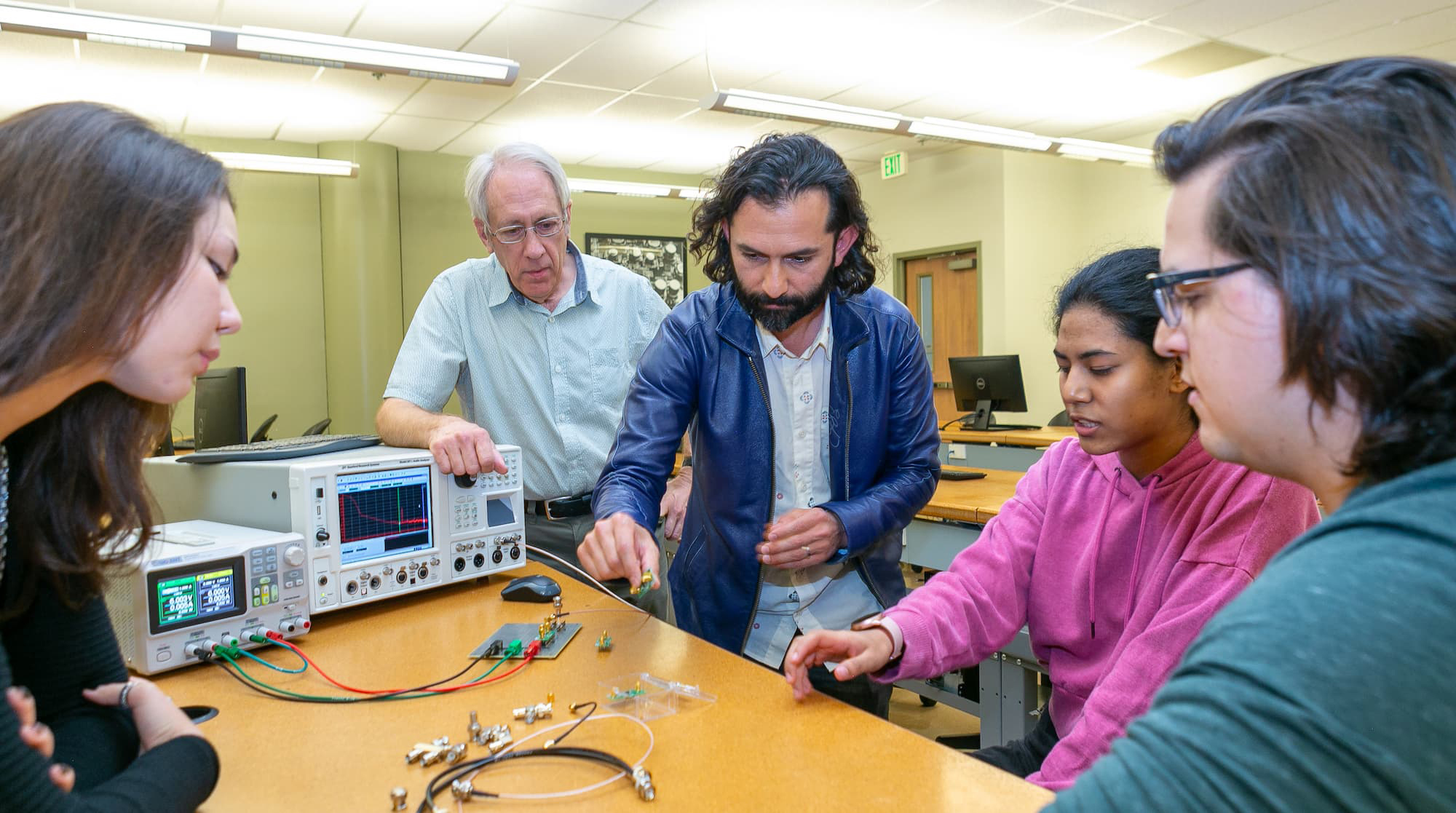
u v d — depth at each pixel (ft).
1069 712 4.11
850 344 4.82
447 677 3.53
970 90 18.63
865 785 2.54
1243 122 1.60
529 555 6.27
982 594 4.01
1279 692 1.30
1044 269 24.85
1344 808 1.26
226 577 3.76
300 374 22.50
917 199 26.43
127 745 2.57
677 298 27.99
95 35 11.75
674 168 26.35
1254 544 3.23
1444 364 1.38
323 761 2.78
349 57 13.01
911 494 4.73
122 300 2.03
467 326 6.50
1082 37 15.57
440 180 23.91
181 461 4.98
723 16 14.33
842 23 14.74
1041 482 4.30
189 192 2.17
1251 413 1.63
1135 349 3.40
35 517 2.51
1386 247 1.40
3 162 1.98
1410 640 1.28
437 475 4.68
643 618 4.35
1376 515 1.42
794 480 5.04
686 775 2.62
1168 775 1.37
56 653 2.69
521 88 18.04
